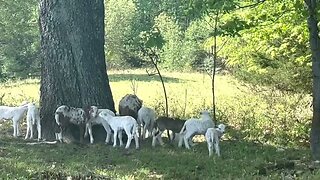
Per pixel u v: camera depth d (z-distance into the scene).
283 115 15.04
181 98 23.42
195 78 39.59
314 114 10.31
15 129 13.09
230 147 11.90
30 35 36.56
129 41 15.27
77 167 9.48
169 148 11.66
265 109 16.33
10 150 11.12
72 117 12.08
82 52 12.75
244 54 15.10
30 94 25.80
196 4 10.74
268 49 14.38
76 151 11.17
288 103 15.73
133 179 8.70
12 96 23.39
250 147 11.96
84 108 12.71
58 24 12.77
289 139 13.17
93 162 10.03
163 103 19.47
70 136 12.32
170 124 11.85
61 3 12.76
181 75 43.28
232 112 16.48
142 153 10.92
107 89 13.13
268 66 14.92
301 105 15.88
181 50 47.16
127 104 12.74
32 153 10.81
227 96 23.94
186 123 11.55
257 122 14.70
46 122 12.80
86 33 12.80
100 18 13.05
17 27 34.72
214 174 9.18
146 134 12.64
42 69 13.05
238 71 16.77
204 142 12.68
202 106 18.58
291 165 9.66
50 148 11.52
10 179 8.09
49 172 8.66
